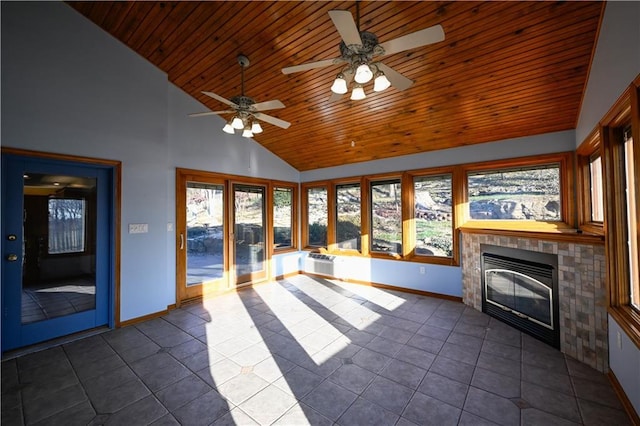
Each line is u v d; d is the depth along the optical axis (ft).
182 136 13.48
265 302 13.84
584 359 8.14
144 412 6.30
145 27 9.97
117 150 10.94
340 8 7.63
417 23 7.67
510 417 6.04
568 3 6.54
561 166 11.00
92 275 10.71
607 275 7.31
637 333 5.69
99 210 10.87
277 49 9.49
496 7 6.89
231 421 6.01
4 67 8.64
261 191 17.66
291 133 15.35
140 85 11.60
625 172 7.01
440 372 7.76
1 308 8.80
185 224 13.65
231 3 8.11
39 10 9.26
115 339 9.89
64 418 6.12
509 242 10.84
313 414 6.19
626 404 6.21
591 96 8.08
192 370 7.96
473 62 8.60
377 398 6.71
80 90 10.05
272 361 8.41
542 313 9.53
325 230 19.34
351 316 11.94
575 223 10.50
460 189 13.46
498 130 11.64
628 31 5.57
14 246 9.07
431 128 12.42
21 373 7.82
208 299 14.37
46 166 9.70
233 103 9.10
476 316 11.78
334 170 18.33
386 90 10.57
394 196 16.07
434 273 14.42
